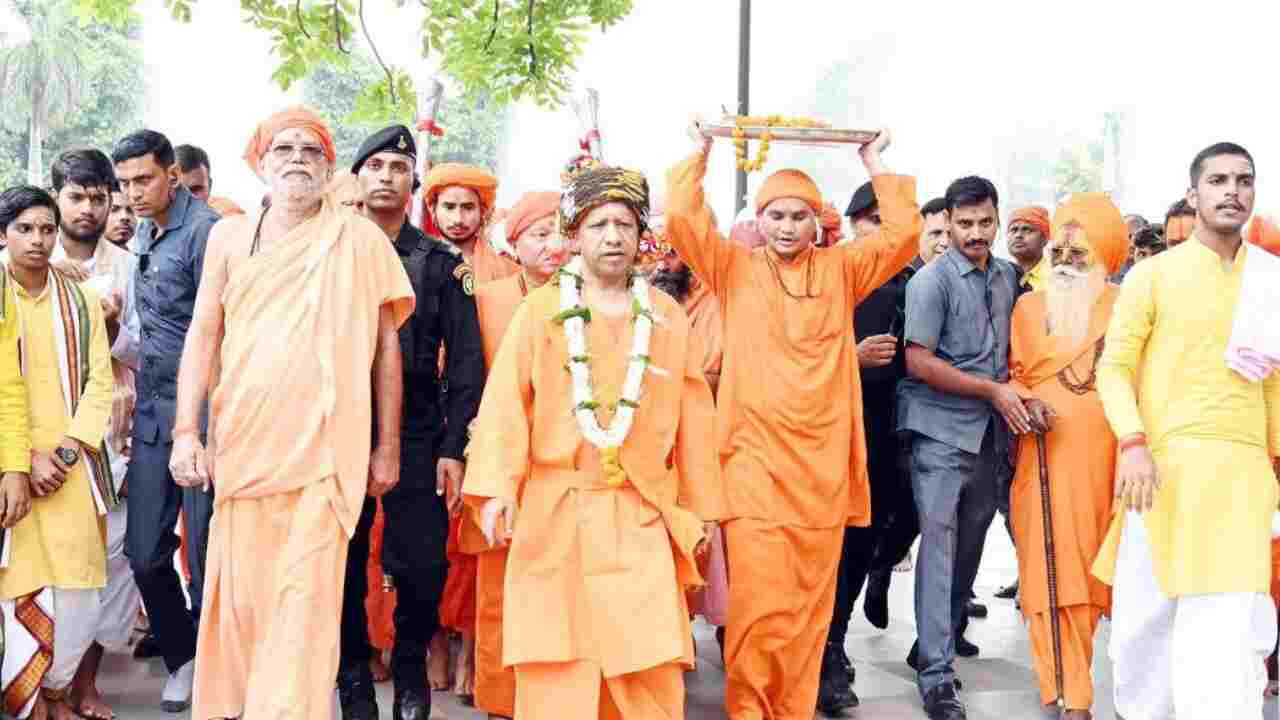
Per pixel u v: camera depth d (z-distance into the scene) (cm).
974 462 592
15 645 509
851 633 756
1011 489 608
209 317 472
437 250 538
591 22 924
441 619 601
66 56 4372
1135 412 493
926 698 583
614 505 448
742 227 679
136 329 577
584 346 452
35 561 511
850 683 622
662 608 440
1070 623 566
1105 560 521
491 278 644
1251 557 479
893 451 636
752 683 539
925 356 587
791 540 539
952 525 590
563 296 458
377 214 536
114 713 565
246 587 459
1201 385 489
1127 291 503
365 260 474
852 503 561
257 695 447
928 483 589
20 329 510
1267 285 483
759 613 536
